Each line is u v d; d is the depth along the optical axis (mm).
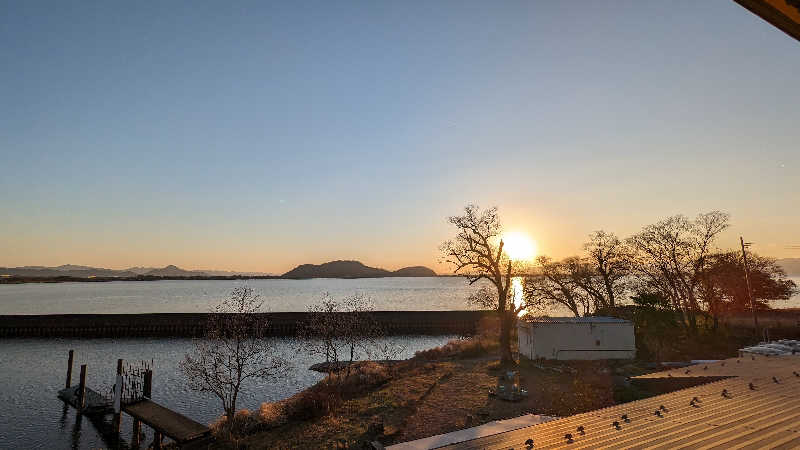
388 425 23484
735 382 17500
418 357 49094
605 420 13414
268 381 45031
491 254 40469
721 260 55250
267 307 148000
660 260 53531
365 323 76938
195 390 41906
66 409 37562
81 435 31453
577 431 12164
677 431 10562
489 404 26250
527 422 21016
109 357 64062
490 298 54906
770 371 19750
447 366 40344
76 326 88250
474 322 89750
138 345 75812
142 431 32219
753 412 12016
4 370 55031
